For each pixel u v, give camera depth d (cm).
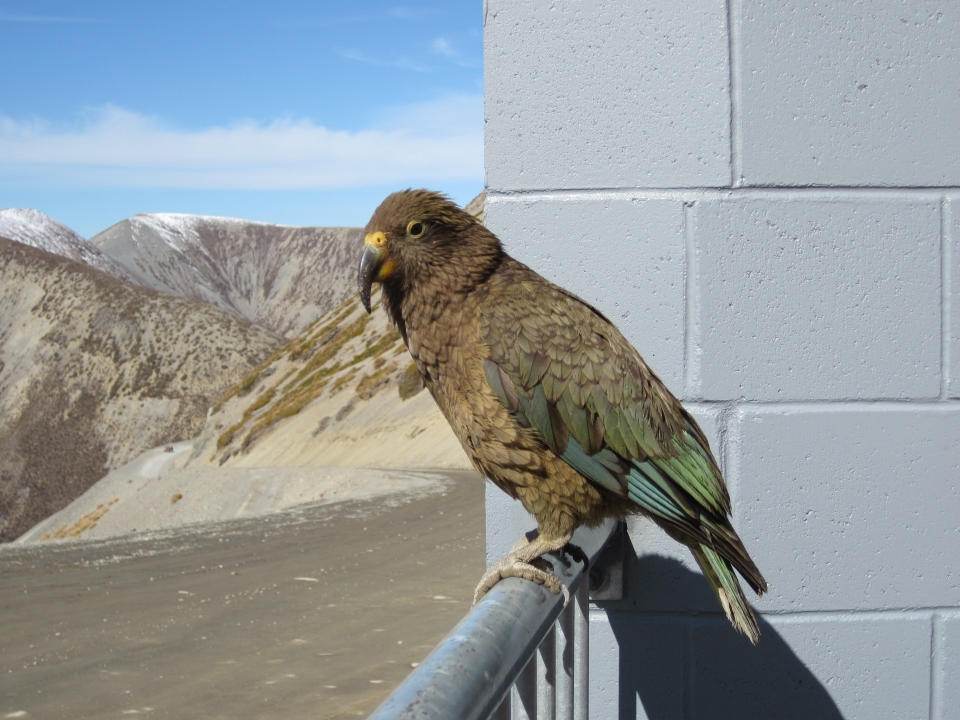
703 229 119
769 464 120
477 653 79
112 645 325
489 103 122
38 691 264
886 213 119
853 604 120
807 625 120
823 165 119
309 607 380
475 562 475
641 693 121
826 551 120
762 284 119
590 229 121
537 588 96
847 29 119
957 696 120
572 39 120
